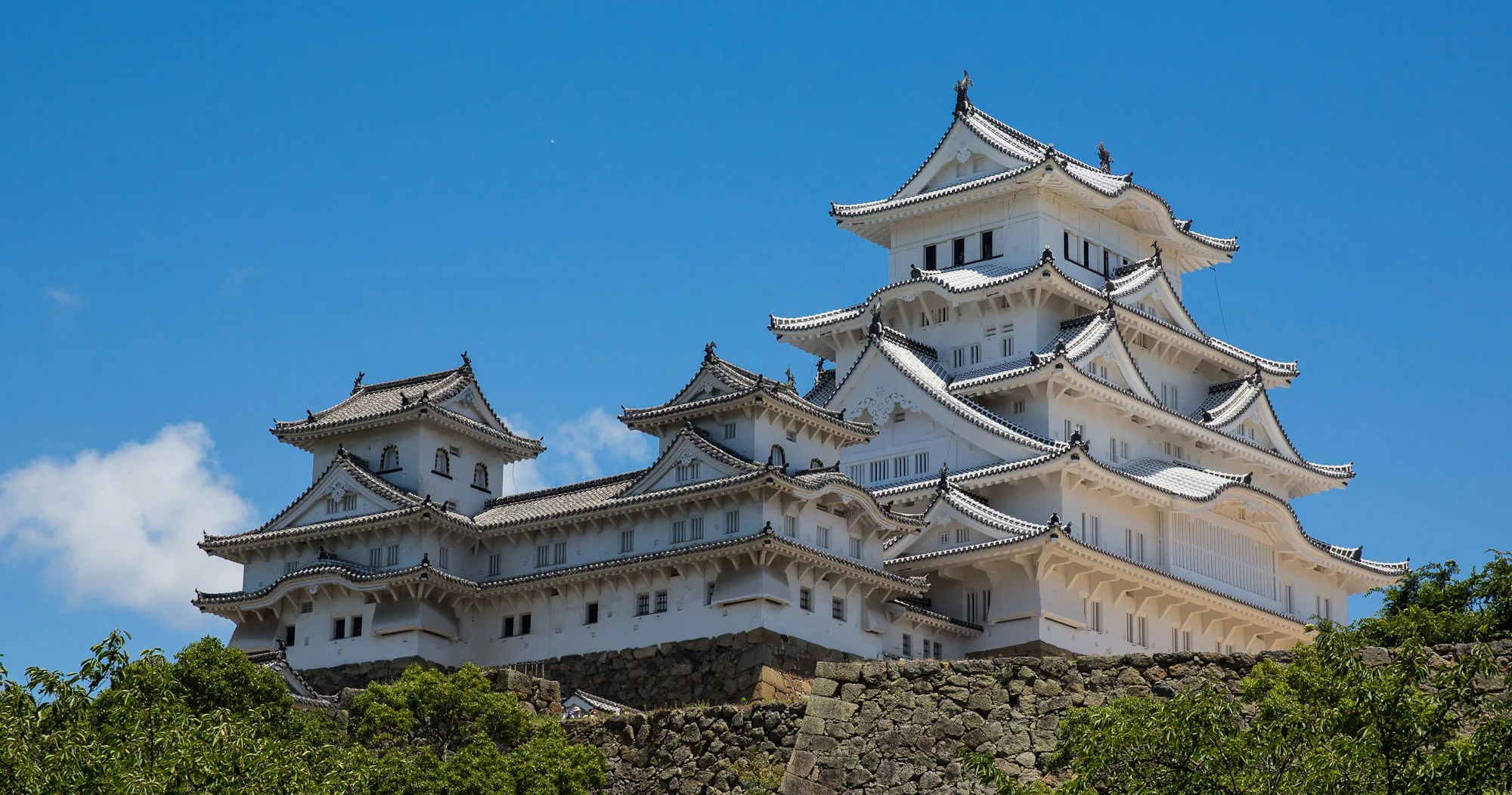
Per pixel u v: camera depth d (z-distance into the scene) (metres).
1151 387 114.38
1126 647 98.56
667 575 86.38
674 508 87.75
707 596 84.94
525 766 54.41
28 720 43.28
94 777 41.31
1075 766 39.53
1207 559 105.38
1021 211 112.81
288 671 78.25
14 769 41.06
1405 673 37.78
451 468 96.19
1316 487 119.38
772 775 53.81
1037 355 103.69
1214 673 45.88
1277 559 110.62
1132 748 38.00
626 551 89.12
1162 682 46.66
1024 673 47.66
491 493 98.00
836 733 48.25
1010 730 46.88
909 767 47.06
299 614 91.94
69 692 45.25
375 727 58.25
